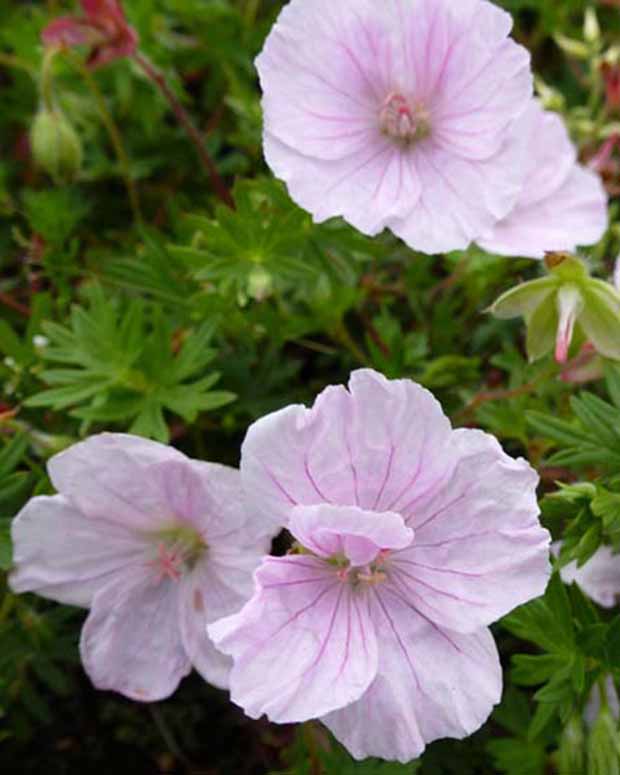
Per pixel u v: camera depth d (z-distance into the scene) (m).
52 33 0.22
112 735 0.21
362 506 0.15
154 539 0.17
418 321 0.23
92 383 0.19
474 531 0.15
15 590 0.17
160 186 0.26
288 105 0.18
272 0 0.29
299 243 0.19
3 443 0.19
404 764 0.17
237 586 0.16
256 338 0.21
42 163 0.22
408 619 0.15
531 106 0.19
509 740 0.18
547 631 0.16
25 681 0.19
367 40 0.18
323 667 0.15
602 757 0.16
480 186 0.18
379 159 0.19
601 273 0.23
